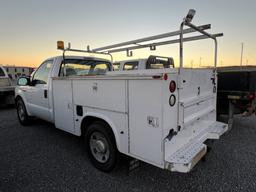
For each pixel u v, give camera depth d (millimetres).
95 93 2637
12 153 3463
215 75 3146
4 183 2529
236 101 4184
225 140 4012
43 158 3246
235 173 2705
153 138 2037
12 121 5871
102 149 2727
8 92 8258
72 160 3164
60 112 3479
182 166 1931
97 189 2371
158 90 1932
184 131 2373
